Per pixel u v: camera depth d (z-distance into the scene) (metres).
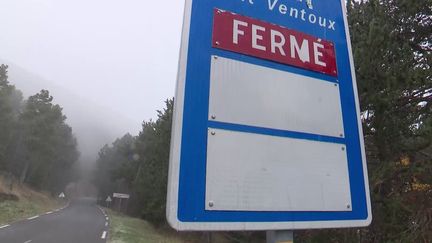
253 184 1.87
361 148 2.31
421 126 5.72
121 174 58.94
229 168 1.83
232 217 1.77
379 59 5.85
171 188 1.69
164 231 28.17
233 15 2.07
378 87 6.02
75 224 23.78
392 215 6.02
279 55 2.16
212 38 1.97
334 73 2.36
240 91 1.96
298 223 1.94
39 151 53.34
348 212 2.13
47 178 71.00
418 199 6.26
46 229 19.58
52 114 55.72
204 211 1.72
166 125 28.52
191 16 1.95
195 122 1.81
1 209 29.61
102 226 23.64
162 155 29.22
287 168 1.99
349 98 2.37
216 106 1.88
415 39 6.92
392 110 6.05
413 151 6.14
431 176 6.05
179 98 1.81
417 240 5.99
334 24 2.49
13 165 54.94
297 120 2.10
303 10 2.36
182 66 1.86
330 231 6.57
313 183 2.05
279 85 2.10
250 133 1.93
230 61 1.98
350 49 2.51
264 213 1.86
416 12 6.40
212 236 22.03
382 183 6.37
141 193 36.78
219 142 1.84
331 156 2.17
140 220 35.00
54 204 58.81
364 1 6.99
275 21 2.21
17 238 15.46
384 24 6.12
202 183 1.75
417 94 6.25
